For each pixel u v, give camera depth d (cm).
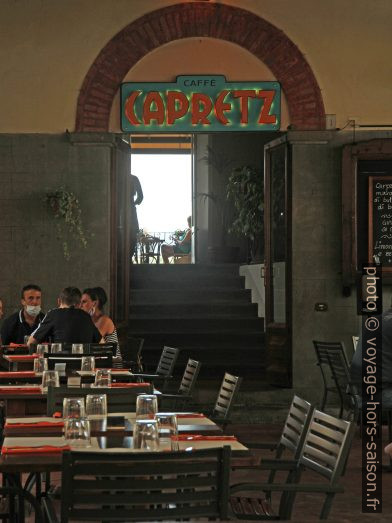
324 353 1060
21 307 1221
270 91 1243
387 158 1218
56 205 1210
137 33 1238
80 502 361
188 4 1241
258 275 1551
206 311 1548
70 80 1231
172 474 365
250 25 1243
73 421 430
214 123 1245
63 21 1231
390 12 1247
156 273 1648
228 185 1667
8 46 1227
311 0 1247
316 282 1243
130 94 1238
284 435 541
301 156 1244
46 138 1227
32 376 758
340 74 1244
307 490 436
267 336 1291
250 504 511
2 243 1223
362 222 1223
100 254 1230
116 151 1250
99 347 905
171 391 900
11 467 396
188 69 1245
